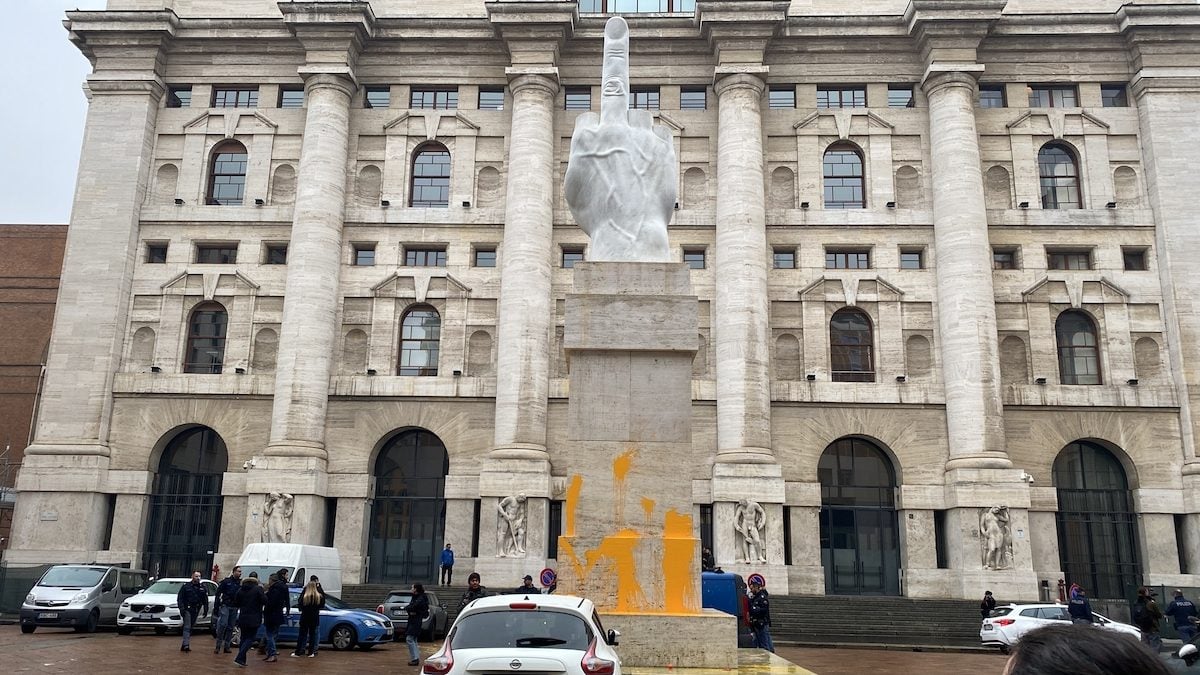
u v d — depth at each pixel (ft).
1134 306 142.51
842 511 139.13
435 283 145.89
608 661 31.42
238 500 137.08
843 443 141.69
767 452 133.39
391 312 144.66
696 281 144.87
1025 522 128.26
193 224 147.95
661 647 43.96
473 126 150.71
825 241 145.69
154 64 151.33
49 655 68.44
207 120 151.74
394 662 73.26
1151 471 136.15
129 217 146.20
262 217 147.64
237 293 145.28
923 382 140.56
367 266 146.72
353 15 146.30
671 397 48.70
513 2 145.69
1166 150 144.66
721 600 69.26
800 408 139.54
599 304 49.37
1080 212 145.38
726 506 130.11
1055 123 148.77
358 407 140.56
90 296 143.54
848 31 148.97
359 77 153.07
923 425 138.41
